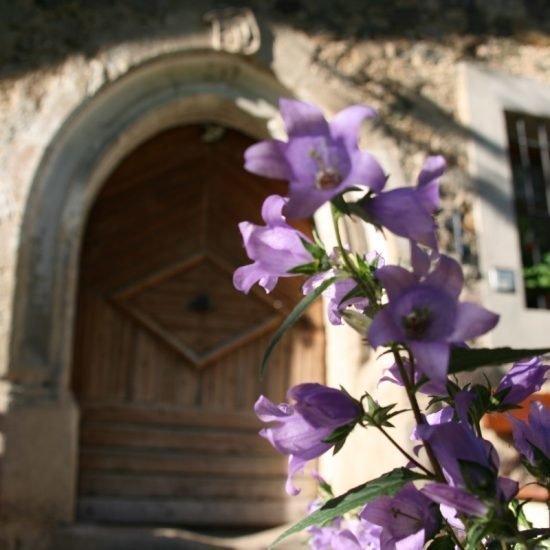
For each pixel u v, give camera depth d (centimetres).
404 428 339
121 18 423
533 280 473
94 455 412
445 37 478
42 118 402
